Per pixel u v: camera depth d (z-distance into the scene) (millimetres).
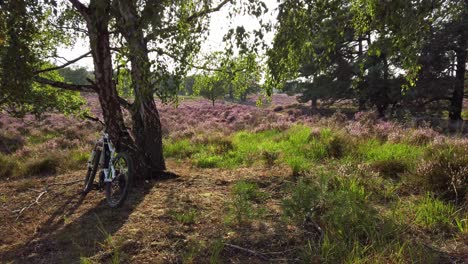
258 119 20172
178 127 18547
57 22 7090
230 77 6707
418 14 3727
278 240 3732
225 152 9781
